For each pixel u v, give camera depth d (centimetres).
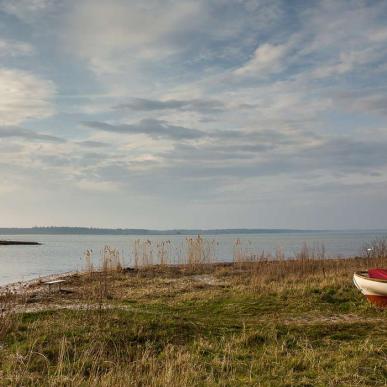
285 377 877
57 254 6850
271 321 1409
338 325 1312
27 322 1296
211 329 1255
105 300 1834
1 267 4391
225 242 12394
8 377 855
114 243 12600
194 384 825
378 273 1755
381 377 869
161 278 2672
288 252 6475
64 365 930
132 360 1004
